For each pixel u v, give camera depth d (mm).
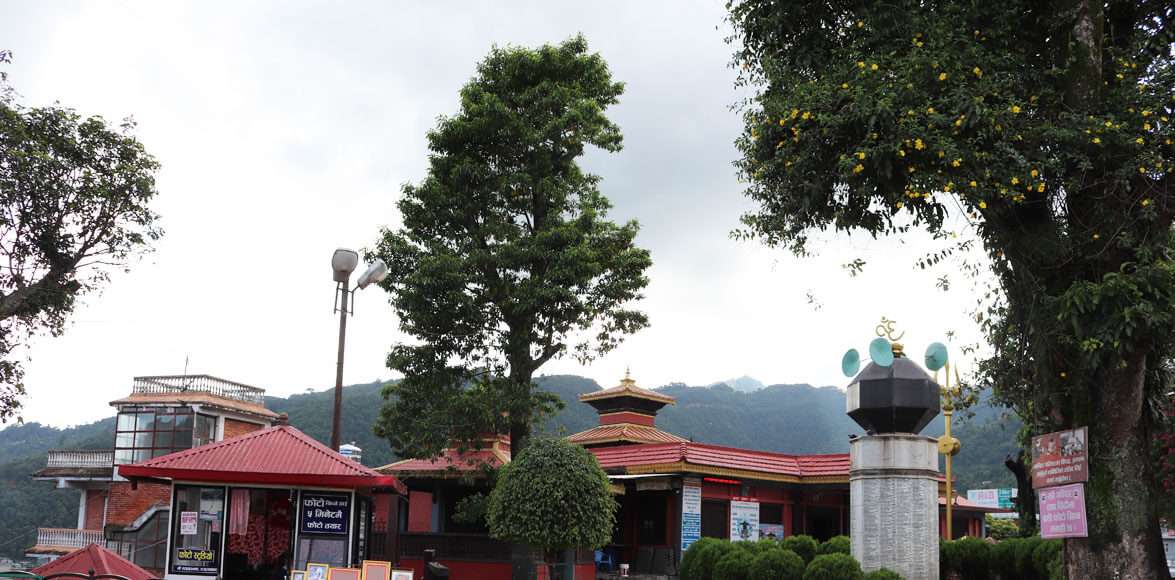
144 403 46688
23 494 68062
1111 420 12773
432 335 26219
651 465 31312
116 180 20391
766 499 33406
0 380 20688
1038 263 13117
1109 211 12656
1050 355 13125
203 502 17891
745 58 15125
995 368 14383
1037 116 13125
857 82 13094
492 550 29734
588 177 28297
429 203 26609
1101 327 11852
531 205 27734
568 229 25844
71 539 46844
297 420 76062
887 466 17922
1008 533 40969
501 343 26578
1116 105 12836
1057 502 13086
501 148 27234
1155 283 11828
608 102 28859
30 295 19938
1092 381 12953
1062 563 14945
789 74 14539
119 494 46656
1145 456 12797
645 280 27484
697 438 117938
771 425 133875
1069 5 13125
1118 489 12633
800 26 14367
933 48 12898
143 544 34812
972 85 12594
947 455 23797
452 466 27750
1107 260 12750
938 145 12086
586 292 26641
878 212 13930
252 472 17406
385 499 31688
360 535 18609
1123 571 12398
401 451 27281
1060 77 13203
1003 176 12250
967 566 19562
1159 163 12031
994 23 13359
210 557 17609
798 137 13344
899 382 18078
